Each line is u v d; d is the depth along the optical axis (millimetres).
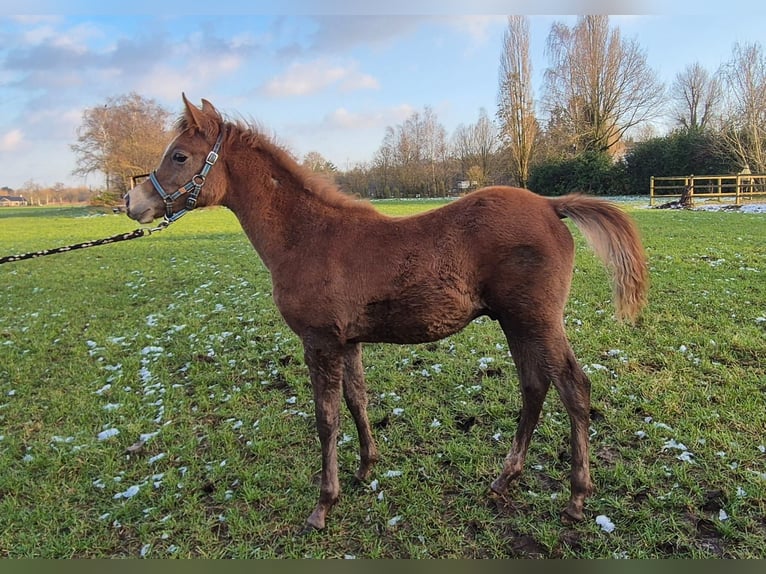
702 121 38094
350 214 2803
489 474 3104
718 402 3619
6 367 5363
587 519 2680
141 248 13375
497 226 2568
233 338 5730
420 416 3775
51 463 3545
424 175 42125
